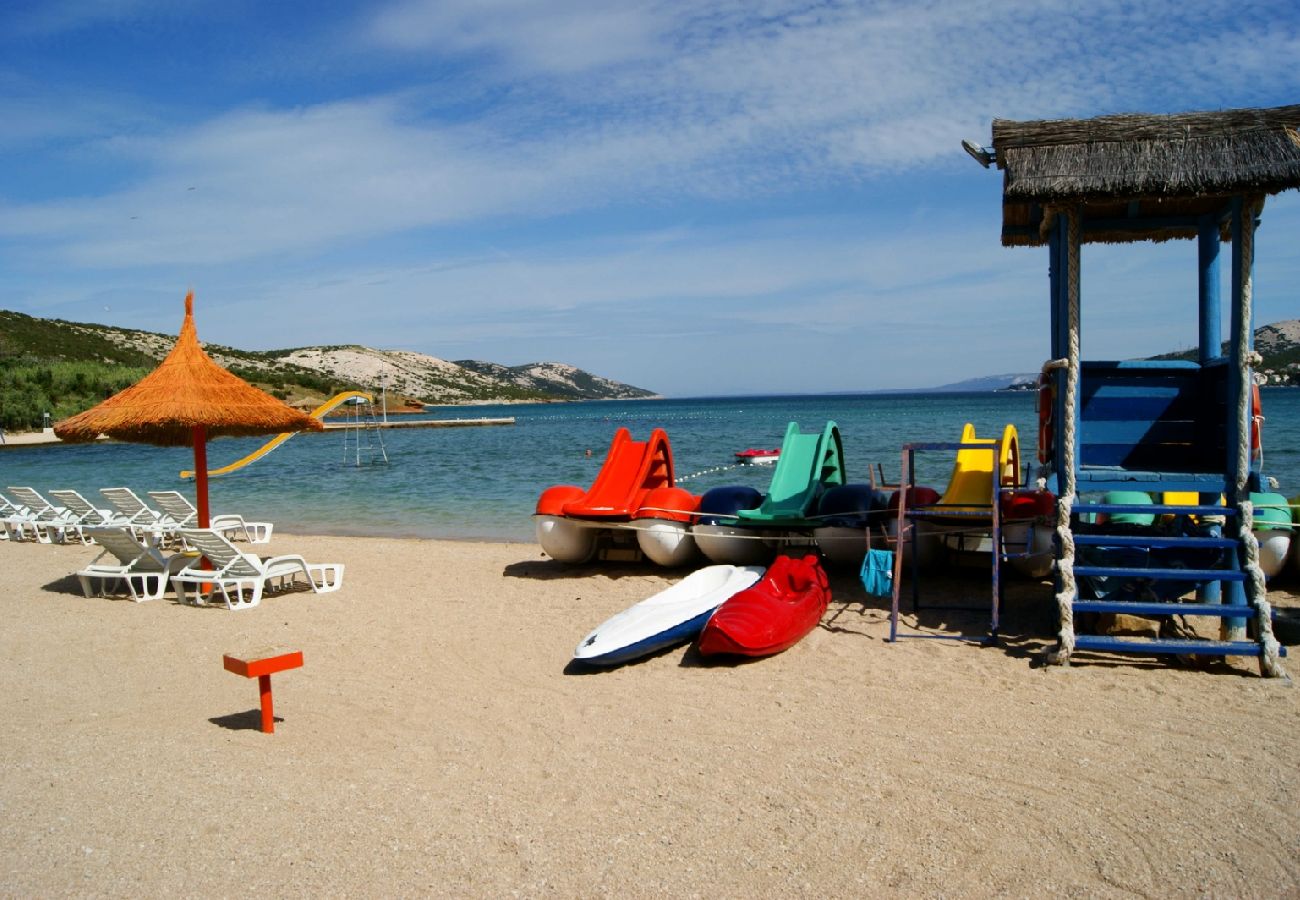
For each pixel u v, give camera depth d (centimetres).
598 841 471
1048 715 638
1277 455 2697
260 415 1133
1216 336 875
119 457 4494
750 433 5456
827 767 557
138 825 493
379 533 1766
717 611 818
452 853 461
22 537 1673
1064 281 815
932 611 955
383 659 830
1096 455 845
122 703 711
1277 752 566
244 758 588
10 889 430
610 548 1230
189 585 1187
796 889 424
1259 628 718
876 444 3778
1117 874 432
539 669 792
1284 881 425
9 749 609
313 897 422
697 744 601
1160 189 714
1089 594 827
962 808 499
